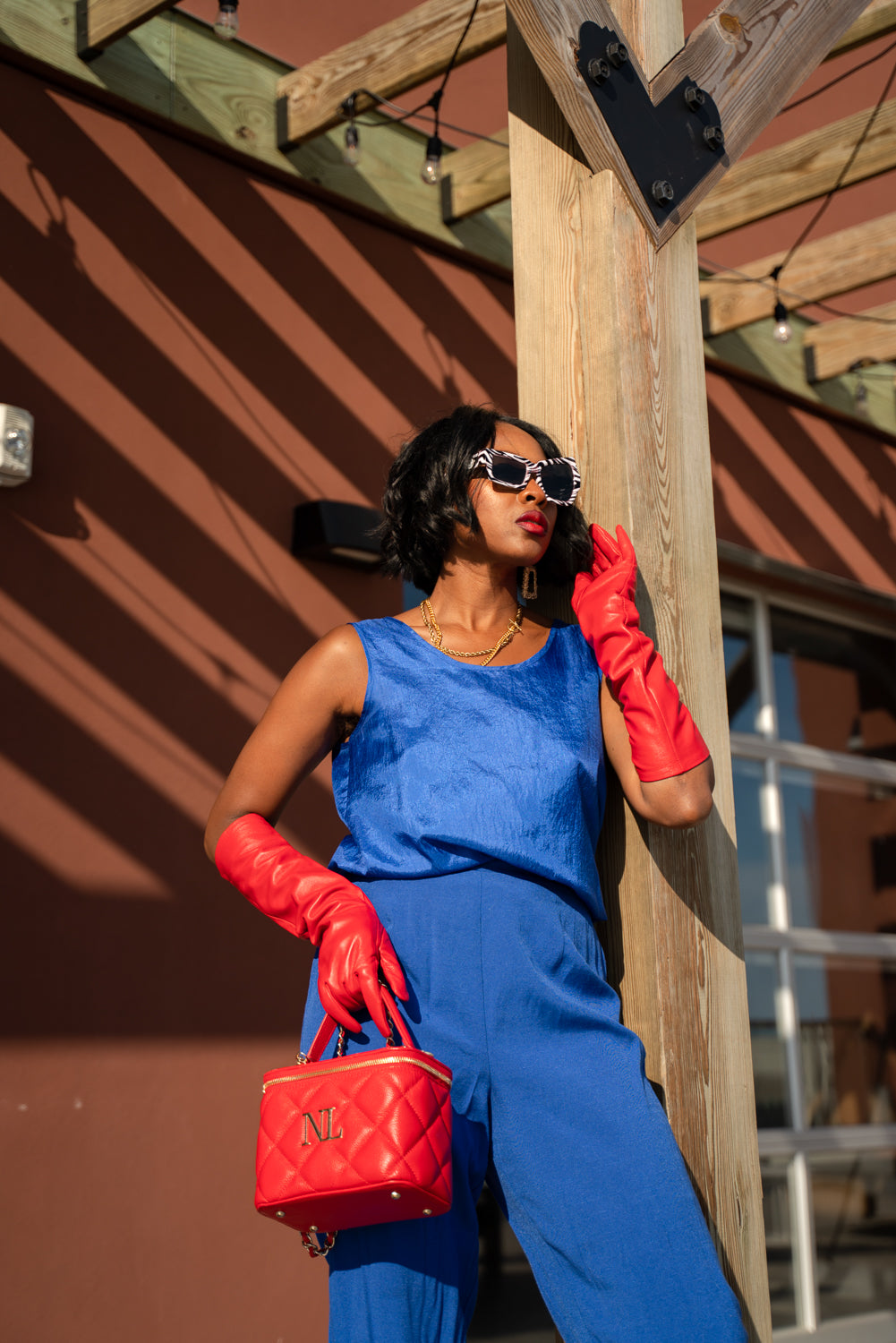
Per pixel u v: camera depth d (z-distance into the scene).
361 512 3.35
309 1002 1.34
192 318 3.27
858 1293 4.31
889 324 4.71
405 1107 1.12
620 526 1.54
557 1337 1.31
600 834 1.52
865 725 5.09
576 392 1.66
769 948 4.48
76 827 2.86
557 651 1.47
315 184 3.54
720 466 4.60
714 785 1.40
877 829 5.01
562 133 1.75
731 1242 1.42
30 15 3.04
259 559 3.28
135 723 2.99
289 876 1.31
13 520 2.89
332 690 1.40
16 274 2.98
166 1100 2.86
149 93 3.23
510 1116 1.25
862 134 3.71
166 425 3.17
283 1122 1.17
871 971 4.79
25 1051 2.70
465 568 1.50
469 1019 1.26
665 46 1.77
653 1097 1.28
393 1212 1.16
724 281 4.52
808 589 4.95
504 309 4.02
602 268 1.66
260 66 3.48
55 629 2.91
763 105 1.84
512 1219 1.27
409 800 1.32
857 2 1.95
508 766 1.33
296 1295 2.94
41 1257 2.62
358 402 3.56
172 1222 2.81
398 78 3.22
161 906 2.95
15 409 2.85
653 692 1.37
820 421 5.04
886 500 5.22
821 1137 4.40
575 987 1.31
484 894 1.29
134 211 3.21
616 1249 1.18
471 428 1.49
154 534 3.10
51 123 3.09
